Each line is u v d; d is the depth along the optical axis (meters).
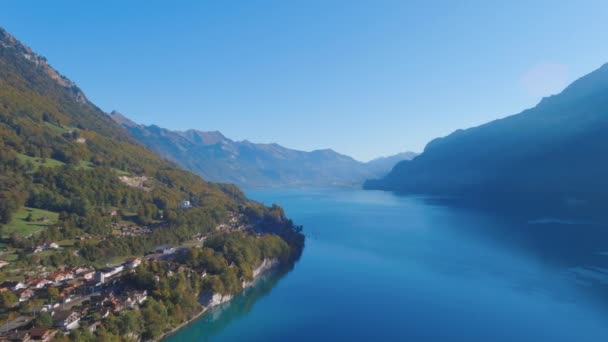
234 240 196.75
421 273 189.75
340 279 181.88
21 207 180.38
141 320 116.69
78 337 99.00
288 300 155.25
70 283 134.00
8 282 126.38
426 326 130.25
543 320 133.62
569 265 199.75
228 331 128.75
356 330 128.00
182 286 139.12
